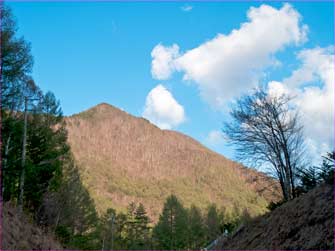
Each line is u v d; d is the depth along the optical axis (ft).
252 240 57.06
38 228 68.74
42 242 61.62
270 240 51.65
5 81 81.20
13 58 80.23
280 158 68.54
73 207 128.26
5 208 62.23
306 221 47.42
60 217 120.98
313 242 42.55
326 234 41.91
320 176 60.85
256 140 70.44
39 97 104.83
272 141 69.51
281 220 53.31
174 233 274.98
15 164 85.05
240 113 71.51
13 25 81.25
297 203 53.42
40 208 107.34
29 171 89.30
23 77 89.20
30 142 105.60
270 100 70.64
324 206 46.62
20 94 87.45
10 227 55.93
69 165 126.41
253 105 70.95
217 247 67.72
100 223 264.52
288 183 67.72
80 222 154.51
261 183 75.77
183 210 293.02
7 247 49.44
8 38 78.95
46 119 109.81
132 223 286.87
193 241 284.20
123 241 279.08
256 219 63.21
